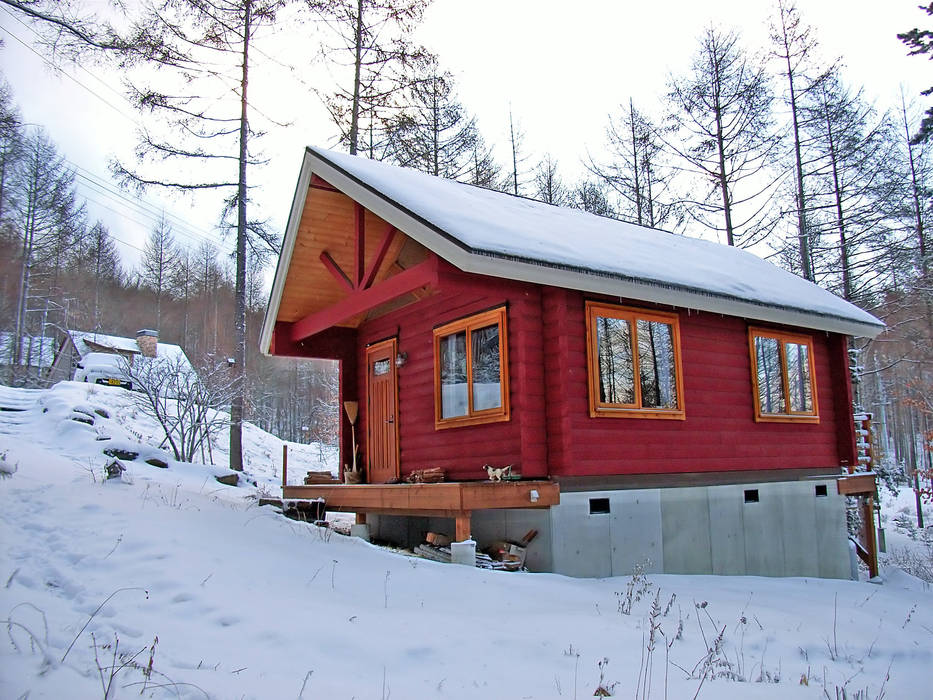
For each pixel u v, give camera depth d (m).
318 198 10.03
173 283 58.84
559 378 8.36
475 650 4.48
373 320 12.09
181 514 7.42
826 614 6.95
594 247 9.29
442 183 10.84
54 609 4.50
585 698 3.84
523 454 8.24
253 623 4.58
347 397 12.39
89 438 13.52
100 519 6.67
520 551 8.27
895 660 5.50
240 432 16.22
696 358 10.02
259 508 9.09
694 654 4.95
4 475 8.31
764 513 10.55
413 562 7.08
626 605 6.27
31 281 46.03
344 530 11.07
